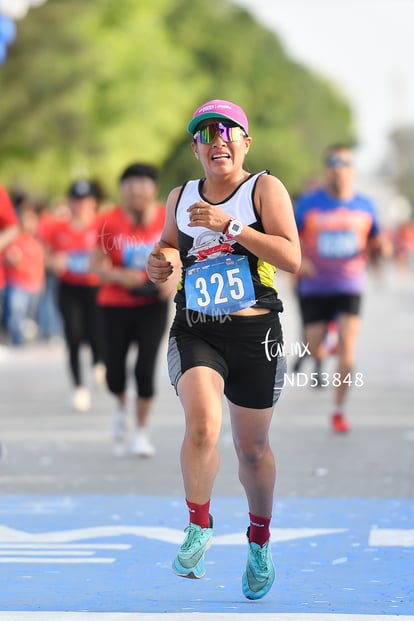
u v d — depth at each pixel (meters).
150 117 109.88
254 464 12.14
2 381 34.97
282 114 181.38
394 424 25.72
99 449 22.81
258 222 12.03
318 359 25.47
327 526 16.09
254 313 12.03
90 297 28.33
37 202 50.28
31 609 11.95
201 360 11.87
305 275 24.72
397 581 13.18
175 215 12.47
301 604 12.13
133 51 110.69
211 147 12.03
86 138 103.75
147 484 19.20
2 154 103.19
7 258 45.16
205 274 12.06
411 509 17.14
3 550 14.80
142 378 21.39
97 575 13.53
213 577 13.45
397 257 126.19
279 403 29.59
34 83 101.81
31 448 22.95
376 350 43.38
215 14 170.88
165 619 11.47
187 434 11.67
